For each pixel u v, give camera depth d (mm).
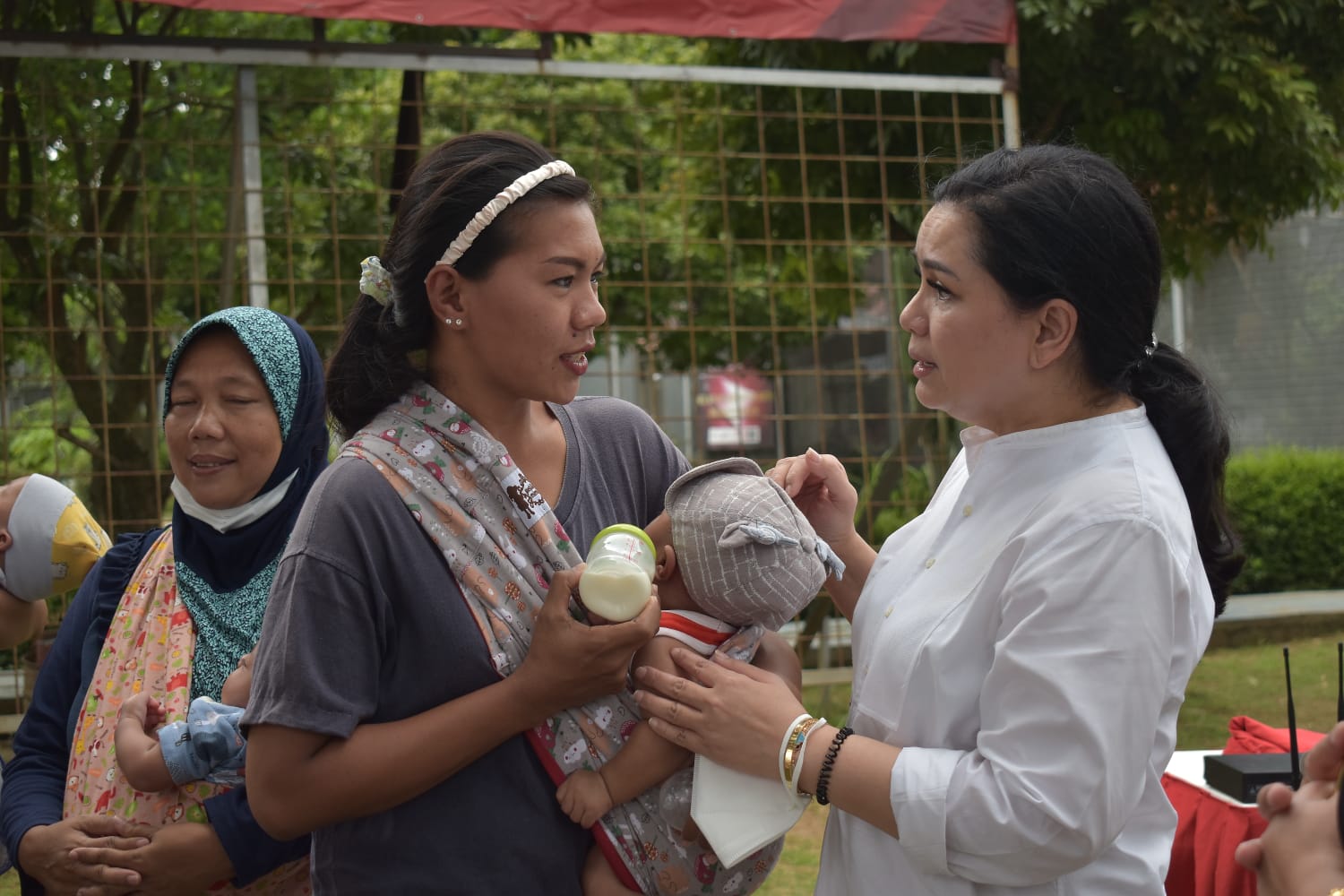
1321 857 1304
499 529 1735
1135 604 1542
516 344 1719
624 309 9781
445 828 1690
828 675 6285
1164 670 1556
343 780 1613
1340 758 1354
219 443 2162
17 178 6637
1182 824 2941
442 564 1713
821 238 7816
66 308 7148
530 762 1737
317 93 7516
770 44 6992
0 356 4973
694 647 1802
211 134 7031
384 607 1672
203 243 7113
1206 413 1745
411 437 1747
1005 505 1719
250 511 2201
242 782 1979
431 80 9844
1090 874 1655
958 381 1702
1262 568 9938
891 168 7320
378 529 1680
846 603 2146
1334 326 11602
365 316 1848
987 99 7000
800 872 4441
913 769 1610
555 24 4508
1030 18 6520
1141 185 7070
